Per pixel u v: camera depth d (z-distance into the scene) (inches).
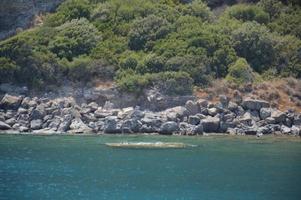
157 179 4795.8
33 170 5044.3
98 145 6117.1
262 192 4456.2
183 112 7081.7
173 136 6752.0
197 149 6023.6
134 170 5093.5
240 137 6835.6
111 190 4453.7
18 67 7564.0
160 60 7696.9
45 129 6953.7
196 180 4785.9
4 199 4170.8
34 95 7460.6
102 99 7391.7
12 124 7037.4
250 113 7258.9
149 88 7396.7
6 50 7682.1
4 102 7194.9
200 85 7544.3
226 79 7691.9
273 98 7618.1
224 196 4330.7
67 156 5590.6
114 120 6889.8
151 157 5605.3
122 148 5989.2
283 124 7214.6
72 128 6943.9
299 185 4672.7
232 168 5221.5
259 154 5836.6
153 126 6899.6
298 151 6028.5
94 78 7628.0
